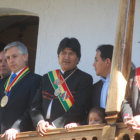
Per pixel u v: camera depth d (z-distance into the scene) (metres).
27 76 14.12
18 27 19.61
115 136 11.47
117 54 11.88
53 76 13.54
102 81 13.18
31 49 19.33
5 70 14.95
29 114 13.53
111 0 16.55
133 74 12.37
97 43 16.39
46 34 17.22
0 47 19.30
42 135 12.58
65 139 12.29
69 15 17.05
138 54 15.59
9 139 12.95
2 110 13.80
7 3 18.05
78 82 13.24
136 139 11.85
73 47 13.48
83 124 12.76
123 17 12.04
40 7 17.56
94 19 16.66
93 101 13.12
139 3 16.00
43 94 13.38
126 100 11.91
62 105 13.10
